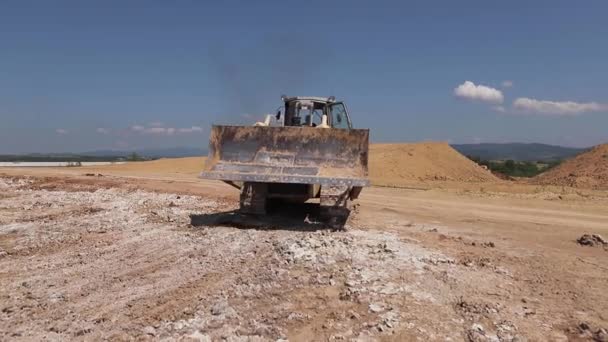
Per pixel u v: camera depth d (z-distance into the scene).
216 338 5.27
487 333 5.41
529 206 17.53
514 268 8.08
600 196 20.62
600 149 32.28
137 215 12.87
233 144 10.88
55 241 9.84
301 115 13.07
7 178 25.86
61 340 5.23
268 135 10.84
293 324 5.64
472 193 22.00
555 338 5.40
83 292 6.69
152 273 7.54
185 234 10.16
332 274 7.14
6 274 7.58
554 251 9.69
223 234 9.91
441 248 9.25
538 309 6.21
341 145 10.60
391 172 36.19
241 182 11.39
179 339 5.22
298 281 6.88
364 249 8.36
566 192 22.44
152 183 22.62
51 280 7.24
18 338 5.26
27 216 13.22
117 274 7.51
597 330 5.52
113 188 20.58
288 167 10.45
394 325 5.54
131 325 5.57
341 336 5.33
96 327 5.53
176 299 6.38
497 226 12.94
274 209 12.41
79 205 15.42
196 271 7.56
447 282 6.98
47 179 24.80
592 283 7.39
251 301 6.26
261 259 8.00
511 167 61.50
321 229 10.39
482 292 6.71
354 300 6.25
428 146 44.81
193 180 26.22
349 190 10.67
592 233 12.02
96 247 9.27
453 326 5.60
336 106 13.24
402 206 16.94
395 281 6.88
